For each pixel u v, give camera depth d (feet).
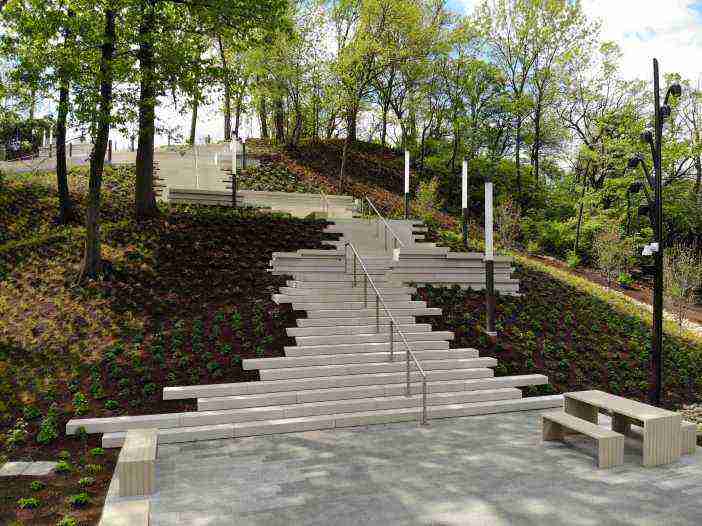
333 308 39.42
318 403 29.63
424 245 55.77
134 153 94.53
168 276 43.60
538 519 17.01
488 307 40.19
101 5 38.93
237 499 18.74
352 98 89.66
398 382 32.58
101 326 36.11
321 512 17.60
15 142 70.54
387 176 106.63
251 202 69.62
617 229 85.05
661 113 33.68
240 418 27.61
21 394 28.96
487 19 107.34
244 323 36.65
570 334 44.19
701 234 102.89
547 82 109.60
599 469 21.80
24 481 21.02
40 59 38.58
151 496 19.08
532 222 97.45
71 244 49.32
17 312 38.29
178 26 45.78
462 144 117.50
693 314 70.59
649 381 38.73
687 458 23.25
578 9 102.73
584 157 98.22
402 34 97.60
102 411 27.43
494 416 30.53
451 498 18.74
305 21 85.61
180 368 31.40
